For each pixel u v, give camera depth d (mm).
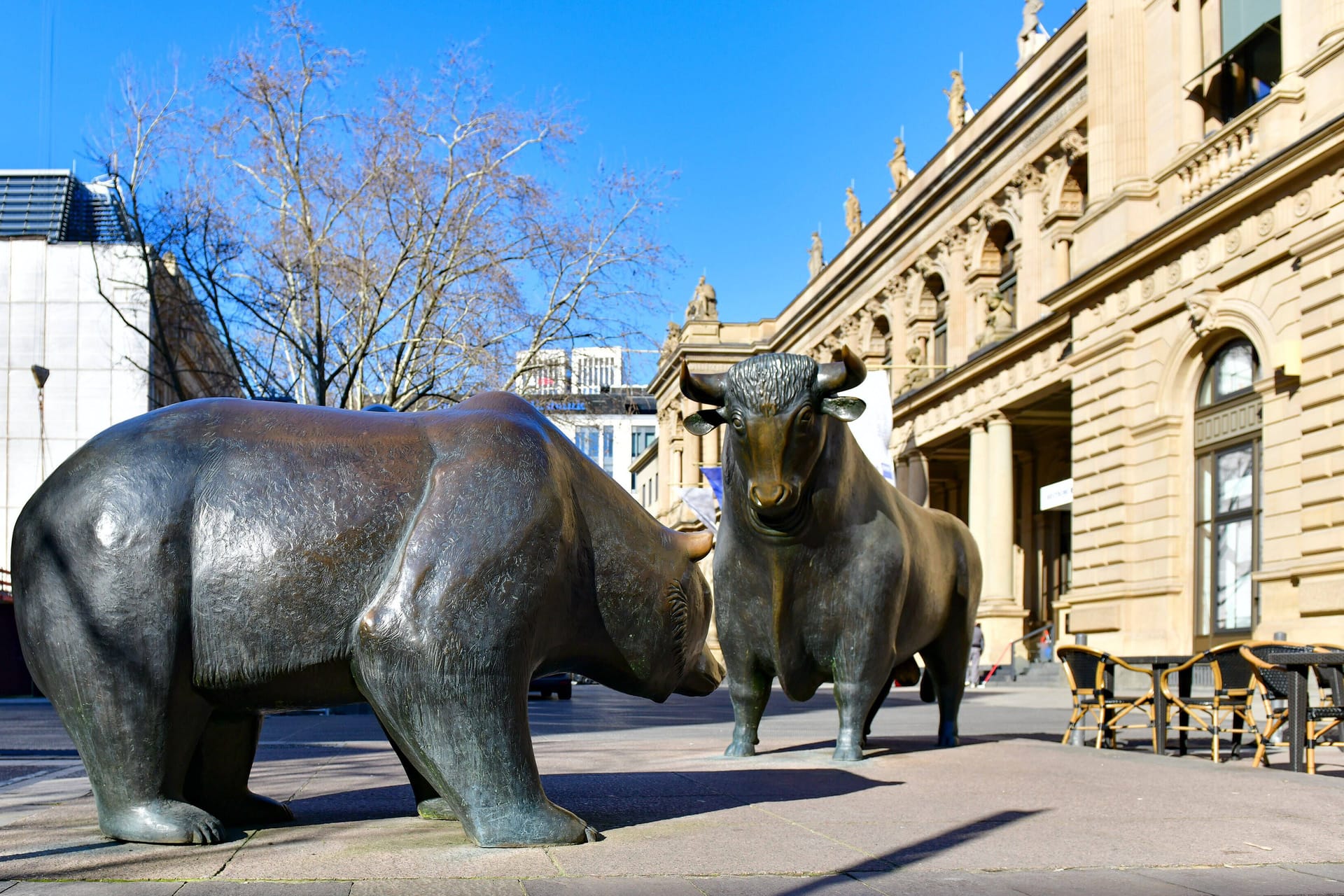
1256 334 19156
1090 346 24391
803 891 3150
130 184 21453
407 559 3547
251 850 3537
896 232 41562
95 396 42719
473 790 3596
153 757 3549
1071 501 25922
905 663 7977
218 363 25469
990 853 3791
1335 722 8062
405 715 3547
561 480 3918
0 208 46062
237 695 3643
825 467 6191
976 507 32938
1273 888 3377
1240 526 19969
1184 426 21547
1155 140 23172
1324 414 17344
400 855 3479
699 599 4480
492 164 22625
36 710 19516
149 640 3463
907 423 39062
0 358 42438
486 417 3881
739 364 5734
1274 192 18641
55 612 3480
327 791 5426
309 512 3596
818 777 5766
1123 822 4520
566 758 7539
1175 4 22844
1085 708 9523
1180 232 20844
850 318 47781
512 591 3605
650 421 90125
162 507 3514
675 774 6004
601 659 4203
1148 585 22047
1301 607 17500
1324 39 18188
